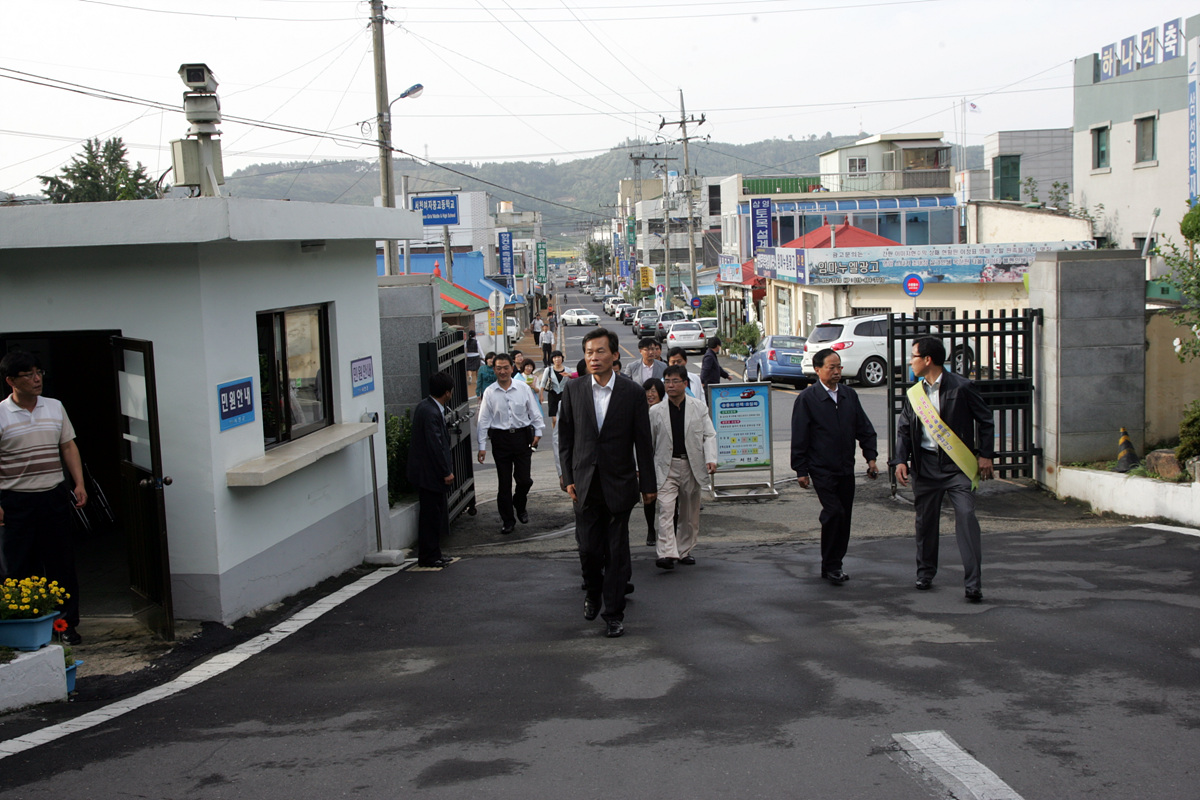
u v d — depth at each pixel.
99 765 4.23
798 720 4.53
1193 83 22.92
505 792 3.80
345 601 7.67
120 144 35.75
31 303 6.68
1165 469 9.84
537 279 92.38
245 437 7.10
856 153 52.44
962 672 5.21
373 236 8.74
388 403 12.87
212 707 5.07
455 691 5.20
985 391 11.56
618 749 4.22
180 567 6.74
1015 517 10.54
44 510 6.14
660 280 96.25
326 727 4.66
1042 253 11.41
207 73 7.37
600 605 6.89
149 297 6.59
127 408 6.72
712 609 6.98
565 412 6.52
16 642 5.29
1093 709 4.58
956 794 3.68
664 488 8.42
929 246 31.52
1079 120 30.38
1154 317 11.27
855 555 8.95
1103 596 6.80
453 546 10.50
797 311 38.66
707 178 86.00
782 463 14.91
